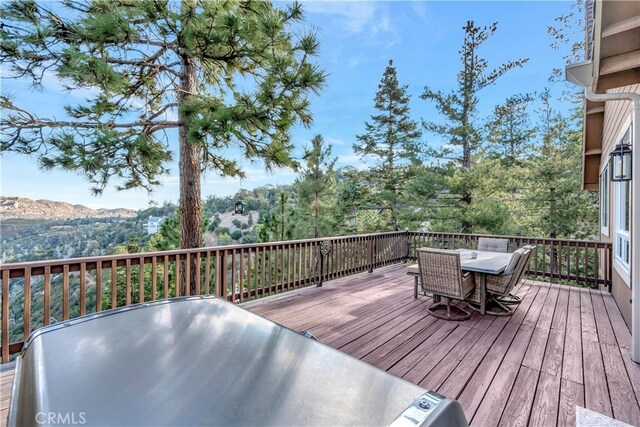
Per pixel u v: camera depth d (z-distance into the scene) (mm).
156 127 5652
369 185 15867
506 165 15227
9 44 3768
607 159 5680
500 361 2758
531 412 2068
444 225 11695
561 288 5469
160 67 5375
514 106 15734
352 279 6105
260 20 4473
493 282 4016
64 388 895
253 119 4738
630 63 2305
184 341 1206
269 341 1245
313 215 9852
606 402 2180
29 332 2689
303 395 917
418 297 4789
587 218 11523
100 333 1234
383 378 1009
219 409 846
